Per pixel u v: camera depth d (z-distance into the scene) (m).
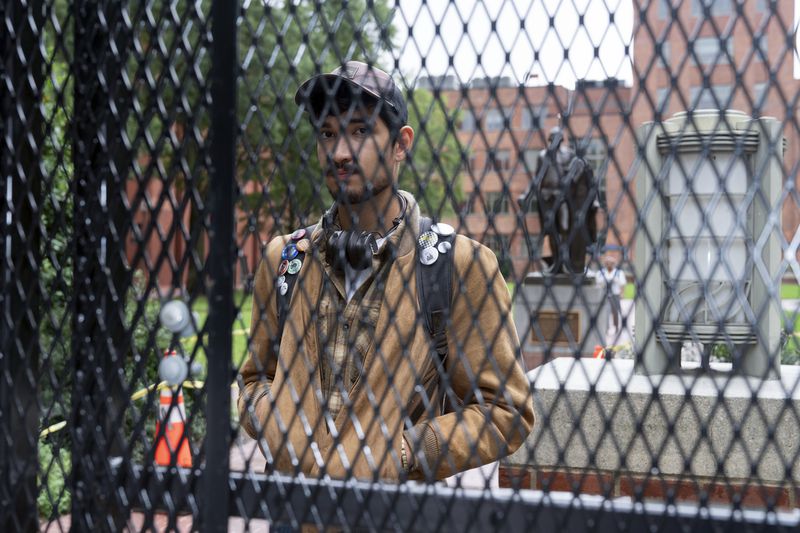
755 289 3.42
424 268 1.60
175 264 1.17
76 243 1.25
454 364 1.28
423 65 1.12
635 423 1.09
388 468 1.57
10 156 1.29
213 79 1.13
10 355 1.30
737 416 3.17
